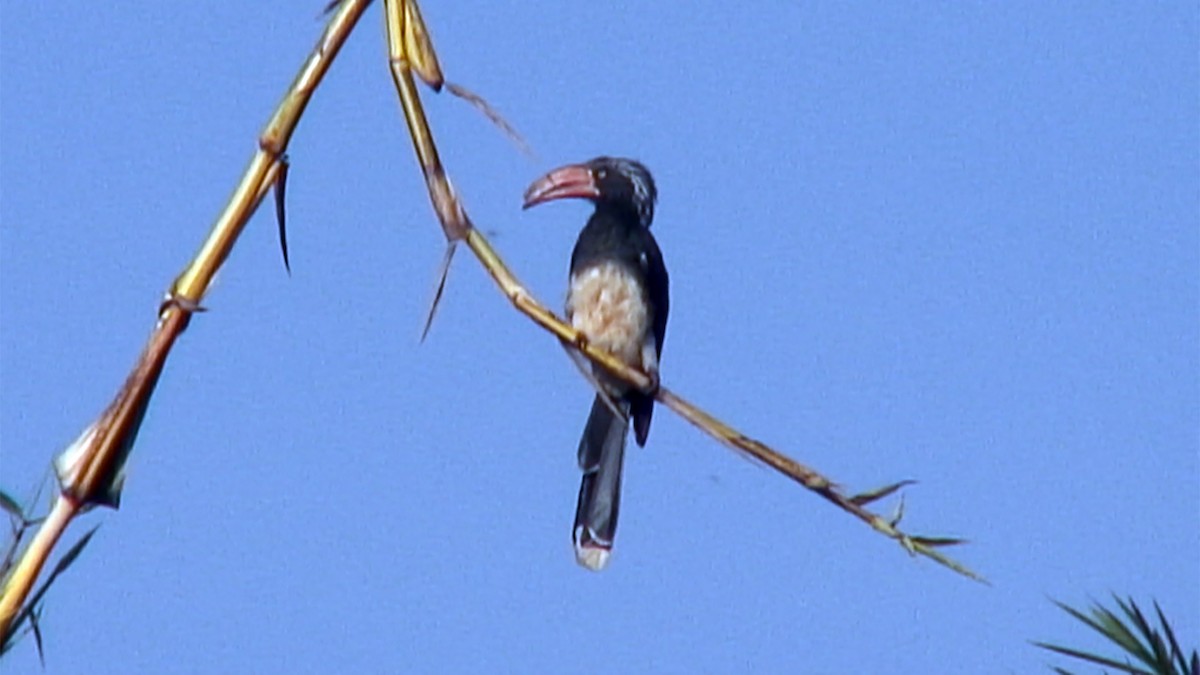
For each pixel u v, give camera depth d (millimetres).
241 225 8672
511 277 9352
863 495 8953
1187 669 8156
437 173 9156
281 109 8766
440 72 9086
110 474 8352
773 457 8977
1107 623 8266
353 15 8859
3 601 8195
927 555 8898
